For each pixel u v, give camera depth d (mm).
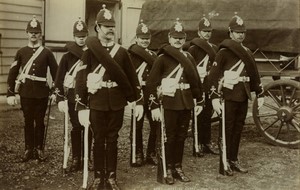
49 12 9266
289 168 5078
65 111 4691
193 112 5504
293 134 6633
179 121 4535
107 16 4000
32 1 9008
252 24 6008
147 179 4633
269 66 6074
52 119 7707
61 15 9445
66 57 4766
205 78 5605
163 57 4480
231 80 4758
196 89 4516
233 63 4805
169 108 4426
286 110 5828
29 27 5098
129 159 5375
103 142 4133
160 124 4453
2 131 6672
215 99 4785
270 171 4977
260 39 5965
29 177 4629
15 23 8773
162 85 4461
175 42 4441
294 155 5617
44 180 4543
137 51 5035
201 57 5641
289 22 5855
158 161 4523
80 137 4828
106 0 10656
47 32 9266
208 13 6398
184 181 4555
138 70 5047
